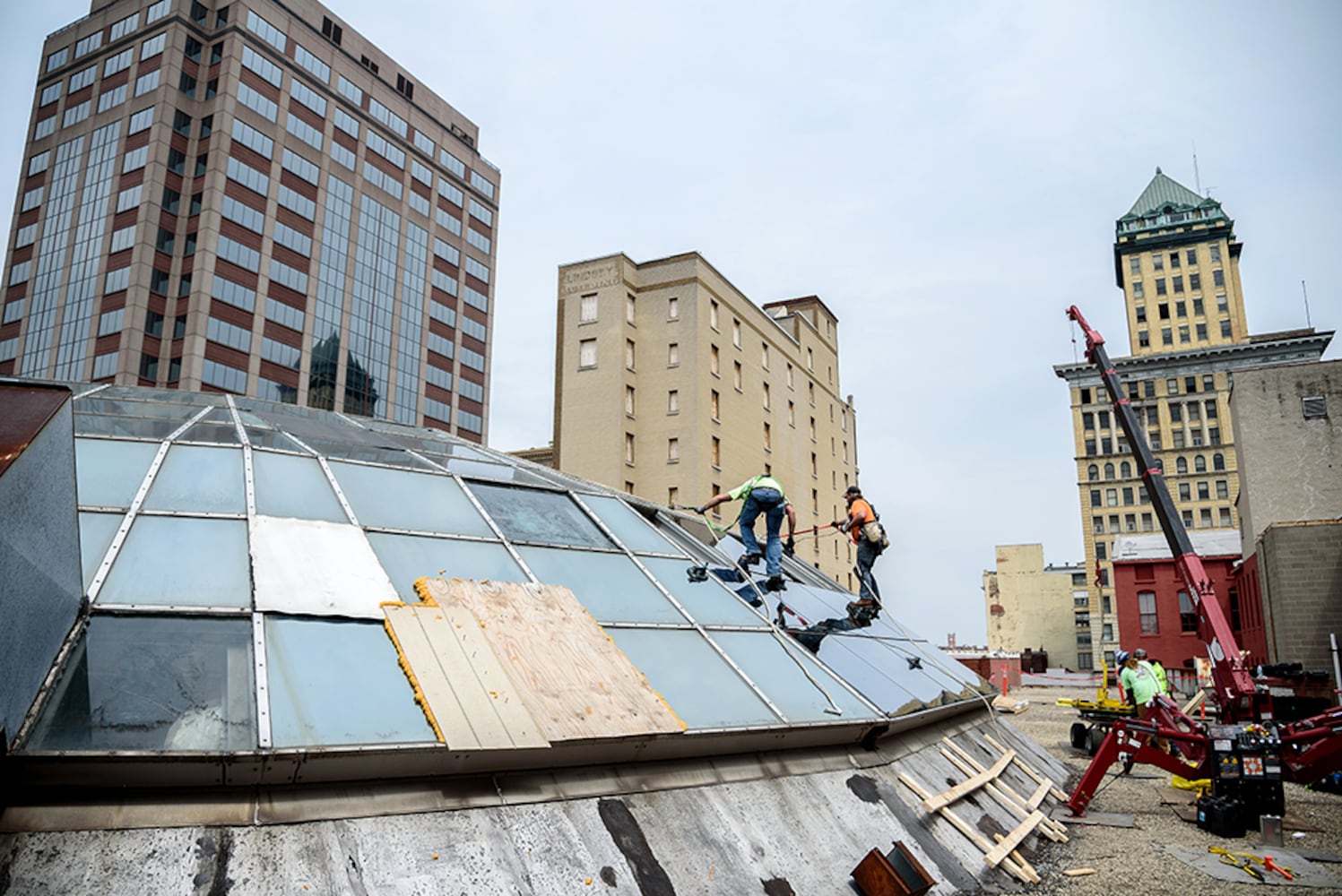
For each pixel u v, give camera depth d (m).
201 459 8.29
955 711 12.21
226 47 66.69
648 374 53.44
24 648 4.41
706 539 13.12
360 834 4.82
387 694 5.71
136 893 4.07
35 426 4.54
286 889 4.34
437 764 5.34
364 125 78.38
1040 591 126.81
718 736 6.86
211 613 5.95
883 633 13.58
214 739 4.77
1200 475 99.69
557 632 7.31
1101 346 18.94
